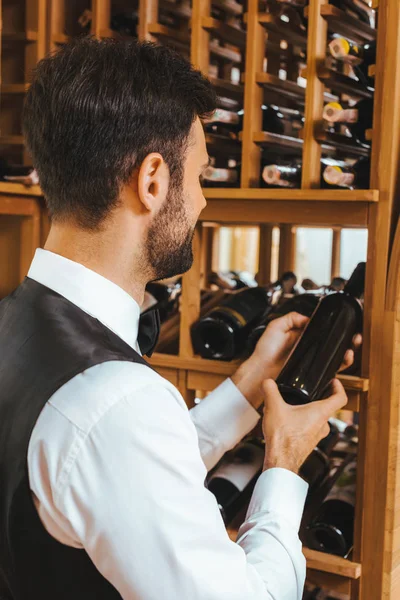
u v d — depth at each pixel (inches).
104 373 26.9
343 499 54.1
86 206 30.0
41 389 26.9
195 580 26.2
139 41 31.1
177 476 26.7
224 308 54.9
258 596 28.6
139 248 31.0
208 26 54.4
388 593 48.8
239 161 64.1
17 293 31.5
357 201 48.1
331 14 50.1
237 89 60.6
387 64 46.5
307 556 50.6
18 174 59.1
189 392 56.1
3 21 65.9
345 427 79.1
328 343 45.2
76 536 26.2
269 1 52.0
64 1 63.6
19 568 27.5
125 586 26.0
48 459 25.9
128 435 25.9
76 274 30.5
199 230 55.2
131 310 31.5
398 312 47.5
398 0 45.8
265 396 40.2
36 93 30.4
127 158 29.5
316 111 50.7
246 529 34.3
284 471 36.6
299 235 173.2
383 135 46.9
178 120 30.3
